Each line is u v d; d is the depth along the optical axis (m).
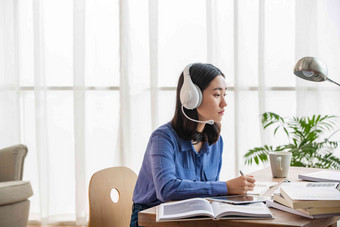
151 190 1.64
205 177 1.76
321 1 3.07
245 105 3.21
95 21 3.44
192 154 1.71
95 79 3.46
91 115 3.48
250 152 2.84
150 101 3.36
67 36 3.49
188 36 3.32
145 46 3.37
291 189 1.28
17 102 3.53
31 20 3.54
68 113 3.53
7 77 3.51
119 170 1.85
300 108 3.08
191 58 3.32
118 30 3.42
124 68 3.36
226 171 3.27
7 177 3.06
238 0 3.16
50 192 3.54
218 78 1.64
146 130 3.39
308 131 2.73
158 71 3.36
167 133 1.65
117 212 1.76
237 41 3.16
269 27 3.17
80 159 3.43
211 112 1.64
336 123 3.06
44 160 3.50
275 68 3.18
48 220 3.52
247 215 1.15
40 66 3.47
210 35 3.20
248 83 3.21
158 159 1.57
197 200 1.30
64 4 3.48
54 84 3.52
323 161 2.66
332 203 1.14
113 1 3.42
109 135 3.47
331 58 3.06
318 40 3.07
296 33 3.07
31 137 3.58
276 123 3.17
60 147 3.54
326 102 3.09
